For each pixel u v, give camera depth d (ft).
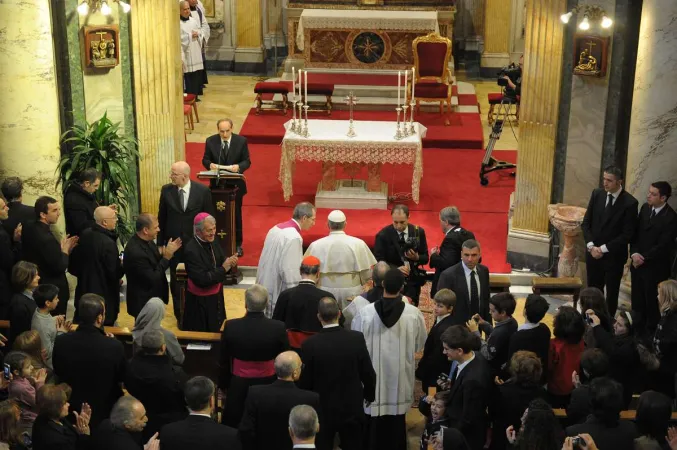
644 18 30.53
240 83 62.80
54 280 28.12
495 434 21.20
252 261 36.70
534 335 22.54
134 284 28.30
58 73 33.22
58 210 28.17
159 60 34.76
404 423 24.63
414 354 24.25
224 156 36.22
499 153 49.14
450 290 23.70
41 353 22.72
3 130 31.14
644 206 30.30
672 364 24.80
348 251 27.45
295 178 44.75
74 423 21.81
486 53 63.41
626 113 33.12
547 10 33.37
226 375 22.97
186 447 18.71
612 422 18.53
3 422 19.74
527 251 36.40
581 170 34.42
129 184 33.32
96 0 32.99
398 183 44.34
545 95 34.37
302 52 61.26
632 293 30.86
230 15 64.59
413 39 57.11
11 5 30.01
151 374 21.29
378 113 54.75
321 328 24.25
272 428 19.89
